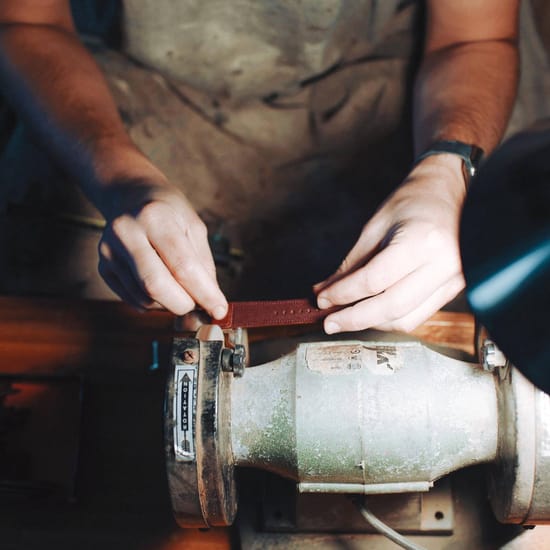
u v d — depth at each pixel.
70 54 1.31
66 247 1.44
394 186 1.48
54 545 0.98
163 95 1.45
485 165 0.52
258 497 0.98
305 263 1.48
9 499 1.02
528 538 0.93
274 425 0.82
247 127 1.45
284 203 1.50
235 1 1.29
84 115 1.22
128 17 1.33
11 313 1.21
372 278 0.88
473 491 0.96
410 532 0.94
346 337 1.05
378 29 1.40
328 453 0.80
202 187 1.49
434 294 0.94
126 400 1.10
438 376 0.82
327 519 0.95
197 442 0.77
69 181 1.46
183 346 0.80
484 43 1.33
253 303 0.94
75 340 1.17
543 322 0.47
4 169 1.53
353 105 1.43
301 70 1.39
